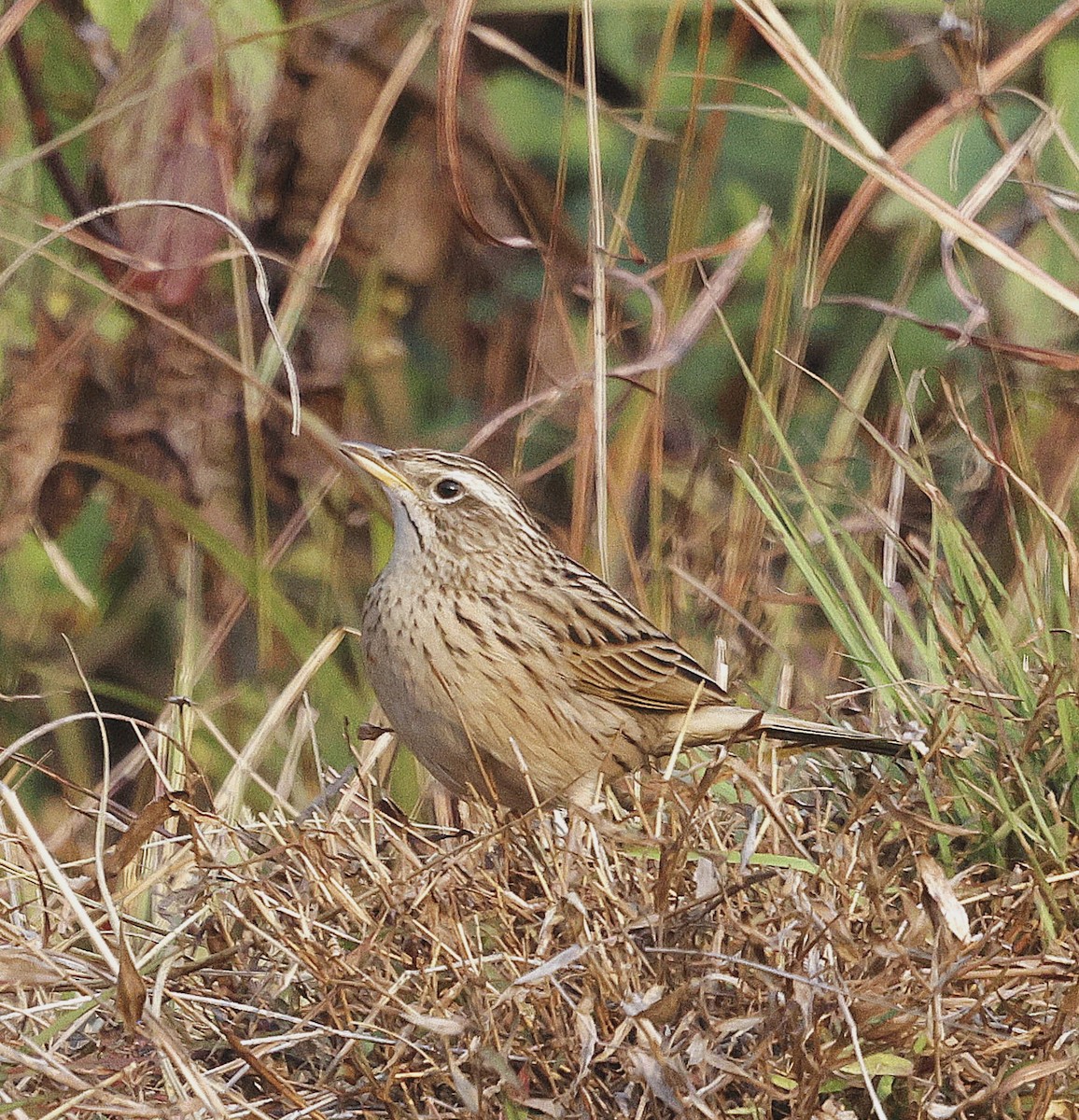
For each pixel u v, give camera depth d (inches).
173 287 431.8
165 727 394.3
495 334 507.2
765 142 512.4
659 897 282.8
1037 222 460.4
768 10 358.9
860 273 487.8
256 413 422.0
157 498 420.8
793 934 279.6
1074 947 283.7
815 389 485.4
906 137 411.8
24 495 445.4
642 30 526.0
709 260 507.8
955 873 310.3
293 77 473.1
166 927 312.0
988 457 363.6
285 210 479.5
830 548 361.1
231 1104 268.8
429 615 348.2
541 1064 268.5
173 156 421.7
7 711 483.5
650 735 361.4
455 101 385.4
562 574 360.8
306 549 490.0
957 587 356.8
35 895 338.3
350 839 307.4
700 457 452.4
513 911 294.4
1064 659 347.9
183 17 414.0
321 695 418.6
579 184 521.7
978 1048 268.2
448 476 354.3
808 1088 261.0
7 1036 286.2
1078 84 466.3
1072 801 317.7
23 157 390.6
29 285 449.1
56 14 448.1
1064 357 387.9
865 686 379.9
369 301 479.8
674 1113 261.3
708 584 426.6
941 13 461.4
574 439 499.2
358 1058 271.9
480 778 354.9
